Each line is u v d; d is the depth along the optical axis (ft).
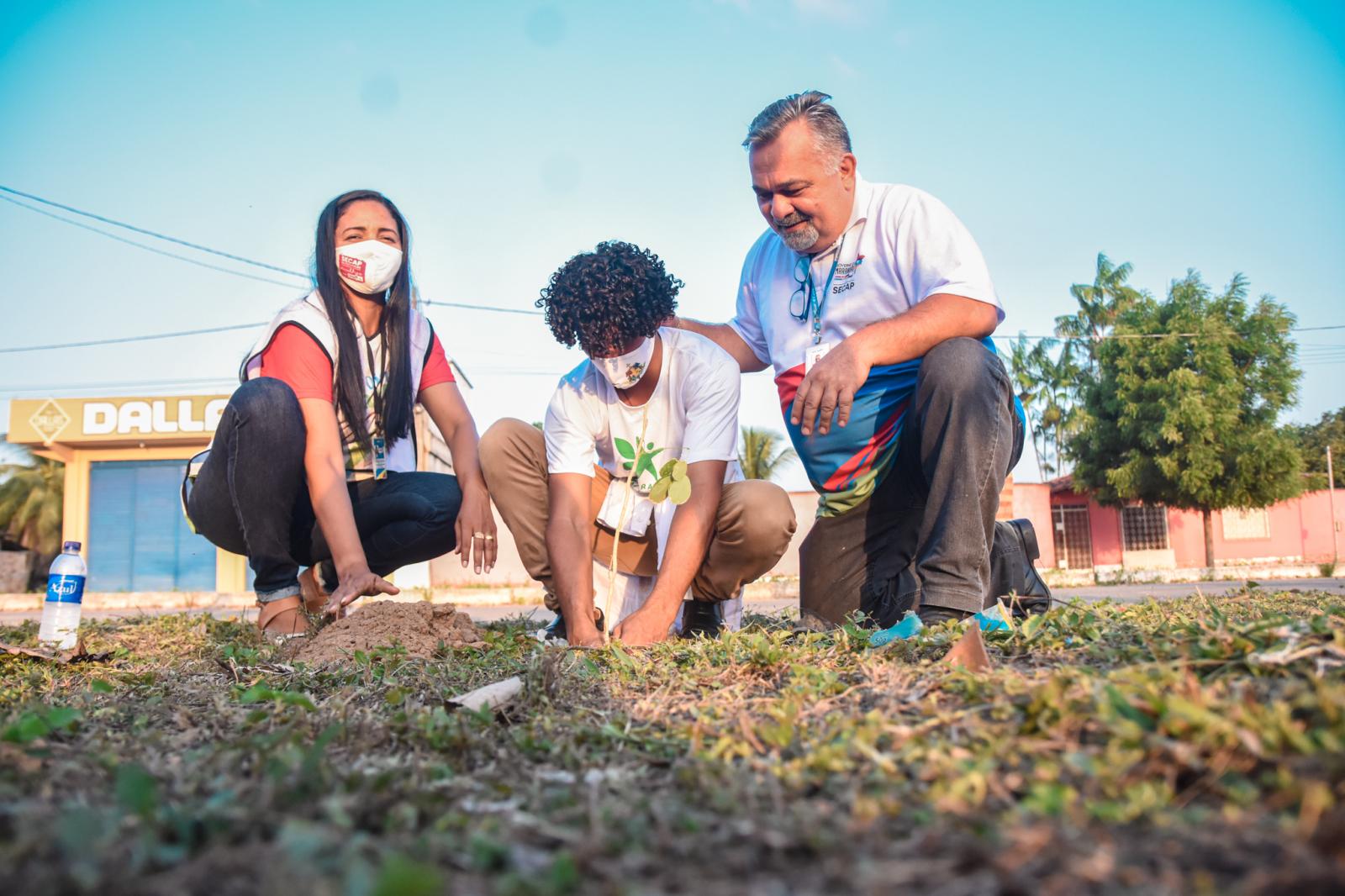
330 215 13.19
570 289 10.96
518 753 5.81
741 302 14.51
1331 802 3.61
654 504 12.53
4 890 3.16
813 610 13.12
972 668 7.15
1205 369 80.94
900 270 12.06
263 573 12.96
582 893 3.29
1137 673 5.50
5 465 81.35
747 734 5.65
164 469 68.13
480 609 43.62
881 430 12.19
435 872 2.96
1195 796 4.07
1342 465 125.39
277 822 3.92
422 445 60.03
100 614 49.47
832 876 3.35
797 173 11.77
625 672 8.37
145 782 3.92
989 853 3.39
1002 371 10.69
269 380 12.47
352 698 7.87
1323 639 6.10
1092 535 95.86
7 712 7.22
